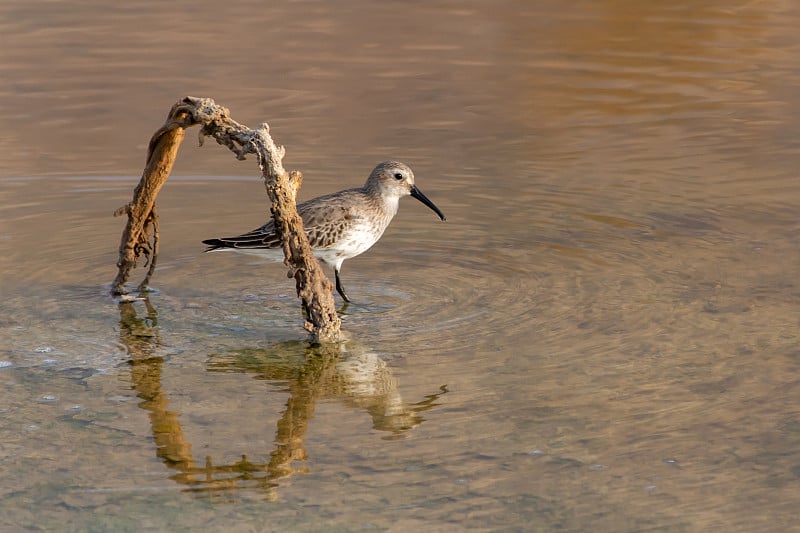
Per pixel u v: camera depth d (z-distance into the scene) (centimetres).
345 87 2328
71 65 2442
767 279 1378
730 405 1044
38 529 849
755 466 929
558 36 2709
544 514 859
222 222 1662
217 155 1988
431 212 1697
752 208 1666
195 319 1309
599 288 1370
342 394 1096
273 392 1102
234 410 1061
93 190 1798
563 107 2220
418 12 2933
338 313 1315
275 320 1309
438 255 1523
